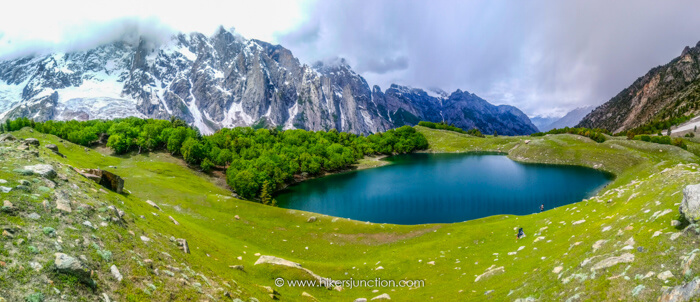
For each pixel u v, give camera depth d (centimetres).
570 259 2977
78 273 1666
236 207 8650
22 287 1441
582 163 19500
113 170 10900
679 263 1995
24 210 1995
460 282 3900
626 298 2005
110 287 1806
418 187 16362
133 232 2691
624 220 3203
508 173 18700
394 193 15388
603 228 3384
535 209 11712
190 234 4181
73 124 18800
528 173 18275
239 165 15762
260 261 4231
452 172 19938
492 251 4856
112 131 17512
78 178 3353
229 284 2780
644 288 1975
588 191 13675
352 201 14175
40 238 1814
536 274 3070
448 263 4797
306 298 3509
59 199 2331
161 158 17012
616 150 19112
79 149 12850
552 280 2748
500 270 3709
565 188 14438
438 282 4150
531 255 3884
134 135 17912
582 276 2481
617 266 2314
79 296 1581
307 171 19950
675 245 2162
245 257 4612
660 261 2111
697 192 2291
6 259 1540
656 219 2680
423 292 3831
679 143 19375
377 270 4862
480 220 7506
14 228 1775
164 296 1992
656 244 2297
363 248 6444
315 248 6362
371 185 17312
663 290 1862
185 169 15738
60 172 3120
